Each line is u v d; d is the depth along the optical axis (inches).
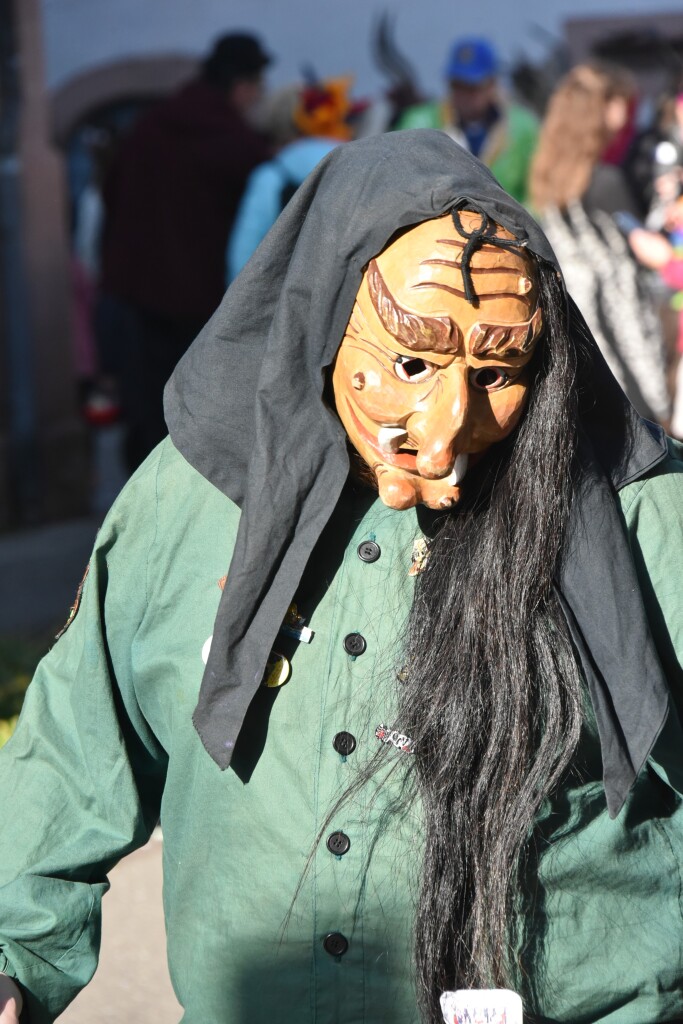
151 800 167.6
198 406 149.1
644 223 498.3
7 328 690.8
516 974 141.4
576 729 136.5
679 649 143.3
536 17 817.5
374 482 148.6
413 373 134.3
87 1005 269.3
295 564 142.9
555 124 446.0
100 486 805.2
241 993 147.5
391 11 818.2
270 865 144.6
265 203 468.4
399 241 132.7
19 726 163.3
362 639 144.9
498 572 138.1
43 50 749.3
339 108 510.9
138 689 156.2
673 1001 145.4
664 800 150.9
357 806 142.0
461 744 137.7
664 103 535.2
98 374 799.7
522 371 137.6
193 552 152.3
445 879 138.0
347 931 142.9
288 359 142.4
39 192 709.9
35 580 603.5
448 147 141.3
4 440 695.1
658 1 808.9
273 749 145.0
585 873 142.6
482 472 144.4
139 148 516.7
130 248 519.5
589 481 140.1
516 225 132.0
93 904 159.5
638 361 446.0
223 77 516.7
